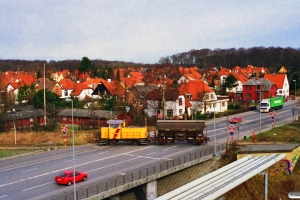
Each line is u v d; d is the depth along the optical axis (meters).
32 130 63.12
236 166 37.94
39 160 42.91
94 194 29.42
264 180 39.25
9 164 41.19
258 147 44.88
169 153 45.47
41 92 83.00
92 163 40.81
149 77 120.31
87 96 104.00
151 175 34.66
